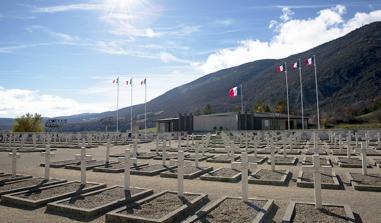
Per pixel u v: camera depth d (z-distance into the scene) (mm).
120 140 36375
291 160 15820
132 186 9852
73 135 38438
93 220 6477
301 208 6953
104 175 12117
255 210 6766
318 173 6965
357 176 10859
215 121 58750
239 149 22125
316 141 18391
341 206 7008
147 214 6430
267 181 10328
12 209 7207
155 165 14297
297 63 45656
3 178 10227
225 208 6922
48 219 6508
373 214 6812
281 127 63938
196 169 12945
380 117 77375
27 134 36969
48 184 9484
